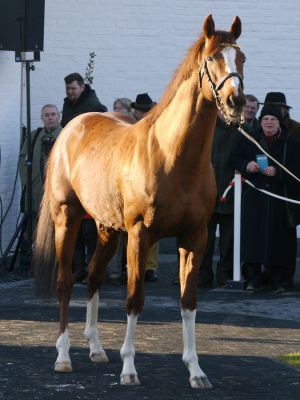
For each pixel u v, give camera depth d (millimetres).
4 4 14000
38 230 9508
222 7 16734
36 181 14016
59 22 16797
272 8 16672
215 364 8875
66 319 8820
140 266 8078
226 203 12773
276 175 12445
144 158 8008
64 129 9586
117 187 8320
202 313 11281
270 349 9539
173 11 16781
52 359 8977
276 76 16734
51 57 16812
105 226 8891
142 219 8047
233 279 12812
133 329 8156
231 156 12609
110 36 16828
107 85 16891
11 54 15281
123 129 8781
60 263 9109
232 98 7352
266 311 11461
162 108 8039
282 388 8078
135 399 7672
